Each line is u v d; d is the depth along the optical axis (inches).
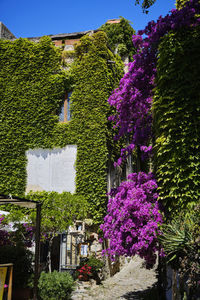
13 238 480.7
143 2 344.8
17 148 581.0
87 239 520.4
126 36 762.2
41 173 564.7
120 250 327.0
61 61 598.2
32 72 601.6
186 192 268.8
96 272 490.6
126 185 354.9
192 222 228.7
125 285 444.8
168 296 307.4
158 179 299.3
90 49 585.9
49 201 473.4
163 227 289.3
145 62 387.9
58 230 453.7
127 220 320.2
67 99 587.2
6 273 315.3
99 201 526.0
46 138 572.4
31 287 371.6
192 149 278.5
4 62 615.8
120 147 620.7
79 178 542.9
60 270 525.0
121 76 651.5
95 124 555.2
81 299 387.9
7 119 593.3
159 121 304.5
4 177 573.0
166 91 302.7
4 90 605.3
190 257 222.7
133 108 427.2
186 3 329.1
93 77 573.3
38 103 587.2
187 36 305.0
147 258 311.6
